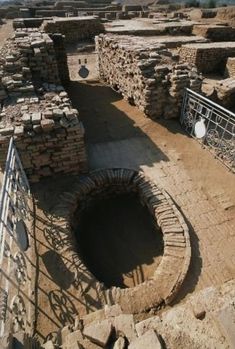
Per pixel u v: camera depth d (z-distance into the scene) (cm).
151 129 858
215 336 249
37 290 469
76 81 1224
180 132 845
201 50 1291
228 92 884
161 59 870
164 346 251
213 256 527
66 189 641
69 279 483
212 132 786
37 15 2688
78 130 615
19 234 450
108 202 721
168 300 456
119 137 836
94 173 686
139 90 882
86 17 1959
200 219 595
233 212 613
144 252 601
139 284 497
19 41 901
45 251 521
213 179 693
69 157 646
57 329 425
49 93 758
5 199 441
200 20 2409
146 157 761
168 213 592
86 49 1708
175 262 509
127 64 927
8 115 647
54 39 1048
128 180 682
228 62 1259
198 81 825
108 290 468
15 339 271
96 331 276
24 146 598
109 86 1151
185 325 263
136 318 438
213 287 290
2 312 353
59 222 570
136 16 2683
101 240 634
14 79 760
